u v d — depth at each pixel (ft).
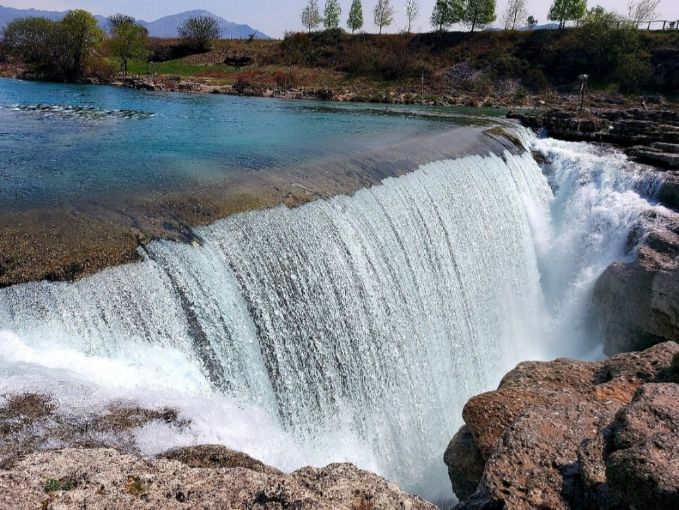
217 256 34.91
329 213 42.96
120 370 27.14
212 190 43.37
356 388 40.78
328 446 37.22
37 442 20.12
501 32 232.94
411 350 46.21
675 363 32.42
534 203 73.05
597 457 21.83
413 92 192.13
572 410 26.89
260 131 78.38
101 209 37.83
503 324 60.75
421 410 46.01
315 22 266.36
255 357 34.24
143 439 21.84
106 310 29.12
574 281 66.59
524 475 22.90
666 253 56.13
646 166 71.67
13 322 26.73
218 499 16.47
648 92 185.88
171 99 134.51
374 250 45.11
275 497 16.39
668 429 20.85
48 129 75.25
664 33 202.39
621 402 30.89
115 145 63.10
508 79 204.23
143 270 31.42
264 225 38.70
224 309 33.30
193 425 24.30
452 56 224.94
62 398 22.76
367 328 42.27
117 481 17.11
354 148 62.59
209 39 261.65
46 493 16.10
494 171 67.26
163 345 30.19
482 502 22.44
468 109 144.66
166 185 44.32
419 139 70.18
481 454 29.94
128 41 198.39
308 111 114.42
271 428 30.89
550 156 79.10
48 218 35.78
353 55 231.91
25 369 24.03
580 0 230.07
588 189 71.36
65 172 48.26
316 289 39.04
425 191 54.19
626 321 57.41
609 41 197.47
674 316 52.70
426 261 50.93
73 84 172.35
